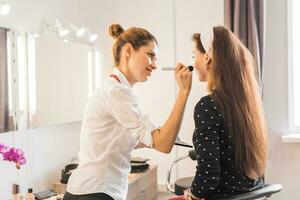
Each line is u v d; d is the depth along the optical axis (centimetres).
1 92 201
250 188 146
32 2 227
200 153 137
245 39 278
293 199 294
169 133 130
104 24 312
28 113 221
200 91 304
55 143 250
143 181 255
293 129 298
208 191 135
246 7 279
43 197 213
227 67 142
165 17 315
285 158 295
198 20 308
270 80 297
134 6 322
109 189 143
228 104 138
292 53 299
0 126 200
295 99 302
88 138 144
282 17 294
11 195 207
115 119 141
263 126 148
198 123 140
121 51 149
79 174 145
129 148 147
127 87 142
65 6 260
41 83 232
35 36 228
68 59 261
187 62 312
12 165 209
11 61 209
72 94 266
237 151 138
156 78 318
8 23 209
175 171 313
